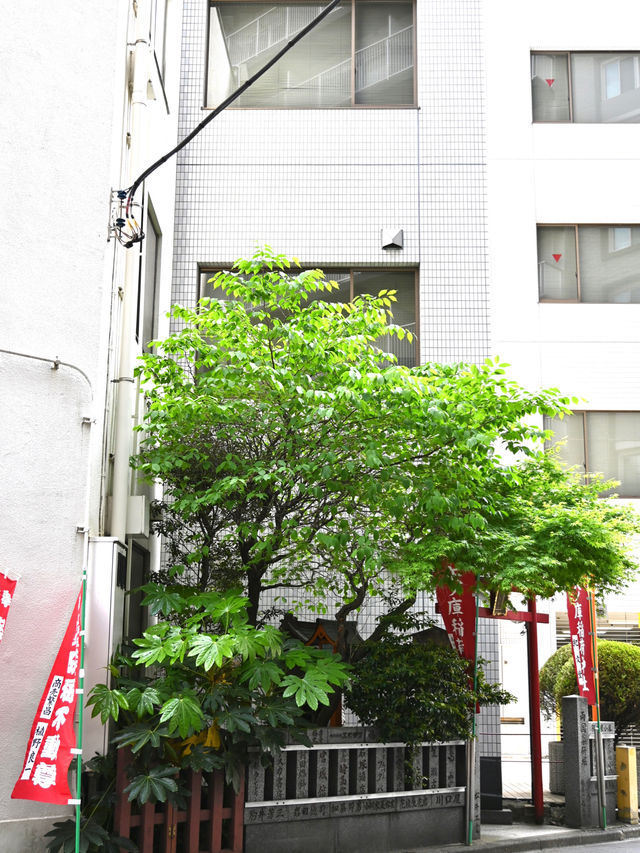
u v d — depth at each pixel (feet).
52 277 26.37
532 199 51.80
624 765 41.34
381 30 49.08
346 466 27.94
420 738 31.73
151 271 40.22
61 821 24.17
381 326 30.73
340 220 46.29
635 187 51.90
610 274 51.37
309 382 29.22
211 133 47.01
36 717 22.56
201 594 29.48
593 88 53.42
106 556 26.71
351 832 30.04
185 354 32.07
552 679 49.60
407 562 30.17
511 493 34.30
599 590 38.60
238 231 46.09
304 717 34.24
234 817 26.86
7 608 23.52
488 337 45.24
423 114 47.44
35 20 27.09
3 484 24.77
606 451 49.57
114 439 31.01
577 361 50.26
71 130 27.25
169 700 24.54
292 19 49.16
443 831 32.99
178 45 46.06
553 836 35.50
